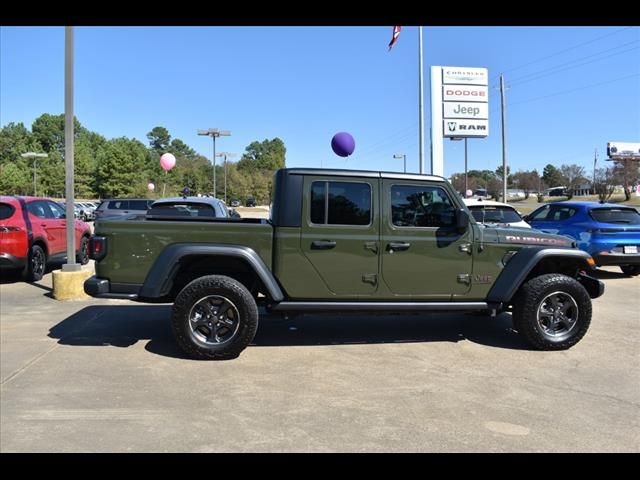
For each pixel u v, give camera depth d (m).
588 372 4.95
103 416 3.87
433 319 7.16
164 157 17.19
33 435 3.55
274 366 5.06
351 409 4.03
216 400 4.20
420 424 3.77
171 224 5.23
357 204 5.43
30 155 65.94
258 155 130.88
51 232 10.64
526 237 5.79
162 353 5.45
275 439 3.52
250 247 5.30
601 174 67.50
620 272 12.11
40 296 8.65
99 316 7.16
